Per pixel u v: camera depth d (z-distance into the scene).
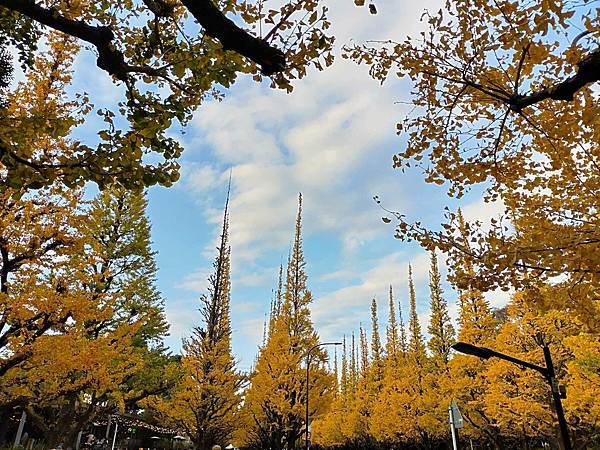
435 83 4.47
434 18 4.20
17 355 7.62
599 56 3.08
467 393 19.67
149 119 3.25
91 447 30.06
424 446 27.56
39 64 8.35
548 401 14.17
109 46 3.36
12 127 3.20
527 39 3.37
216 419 22.44
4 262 7.62
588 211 4.81
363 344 55.94
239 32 3.02
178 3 3.64
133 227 18.33
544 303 4.53
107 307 9.30
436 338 28.44
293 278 28.05
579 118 4.16
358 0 2.91
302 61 3.29
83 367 8.83
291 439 23.88
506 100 3.76
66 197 8.08
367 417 35.75
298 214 30.30
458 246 4.67
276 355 24.17
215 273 25.22
